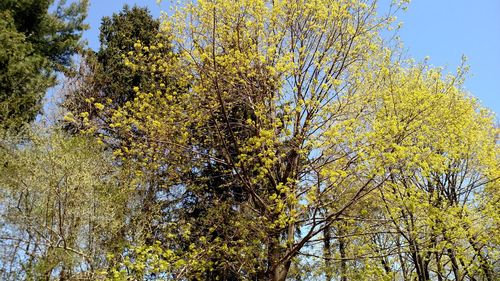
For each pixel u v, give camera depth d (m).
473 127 11.93
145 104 9.63
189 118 9.91
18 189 10.83
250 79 9.82
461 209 10.52
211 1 9.06
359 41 9.89
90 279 9.50
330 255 11.85
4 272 9.86
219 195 12.20
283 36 9.85
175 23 9.52
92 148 12.20
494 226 11.00
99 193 11.65
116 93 15.68
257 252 9.59
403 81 10.45
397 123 8.61
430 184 11.77
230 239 9.97
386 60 10.03
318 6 9.62
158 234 12.45
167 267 8.10
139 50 10.21
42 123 12.52
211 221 10.71
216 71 8.63
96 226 11.09
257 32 9.59
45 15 17.22
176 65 9.98
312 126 9.48
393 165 8.62
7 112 12.47
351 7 9.80
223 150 9.93
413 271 12.46
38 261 9.88
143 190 12.93
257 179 9.34
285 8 9.98
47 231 10.68
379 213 11.59
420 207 9.87
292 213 8.20
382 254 10.03
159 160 10.38
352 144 8.64
